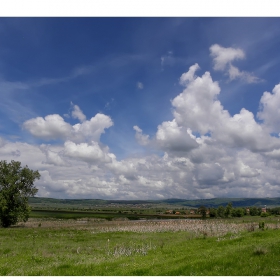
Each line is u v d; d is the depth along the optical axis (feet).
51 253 83.35
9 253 84.74
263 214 388.57
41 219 366.43
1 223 220.23
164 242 103.86
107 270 54.75
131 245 96.32
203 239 101.24
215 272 43.83
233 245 76.38
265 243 67.46
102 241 115.96
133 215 527.81
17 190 228.22
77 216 451.94
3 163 229.45
